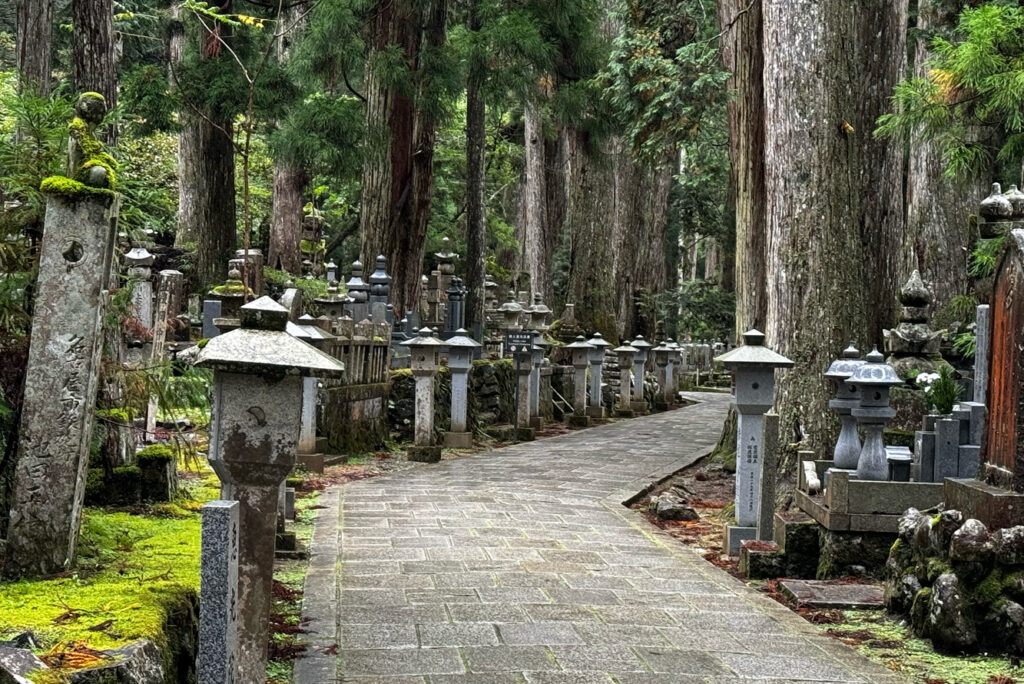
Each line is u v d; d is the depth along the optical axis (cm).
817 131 1086
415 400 1532
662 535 948
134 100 1933
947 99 1041
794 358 1081
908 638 598
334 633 564
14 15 2759
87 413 496
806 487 853
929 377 995
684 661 533
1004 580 566
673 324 3856
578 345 2144
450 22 2103
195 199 2475
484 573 737
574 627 593
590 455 1594
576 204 2805
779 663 536
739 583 745
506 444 1742
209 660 355
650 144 1612
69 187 487
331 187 3322
